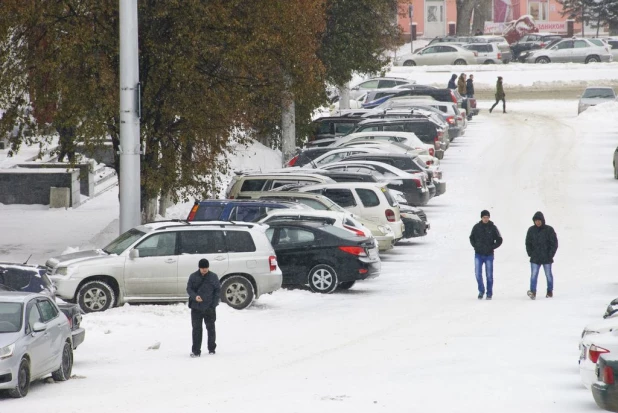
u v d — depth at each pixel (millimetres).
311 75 83562
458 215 104000
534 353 47812
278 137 140125
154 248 64750
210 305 50625
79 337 49562
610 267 77375
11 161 115062
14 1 74000
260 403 38188
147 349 53094
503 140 157500
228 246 65188
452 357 47344
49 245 87625
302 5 83125
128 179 74125
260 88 81812
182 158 81625
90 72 76375
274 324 59656
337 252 70312
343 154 110500
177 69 76438
